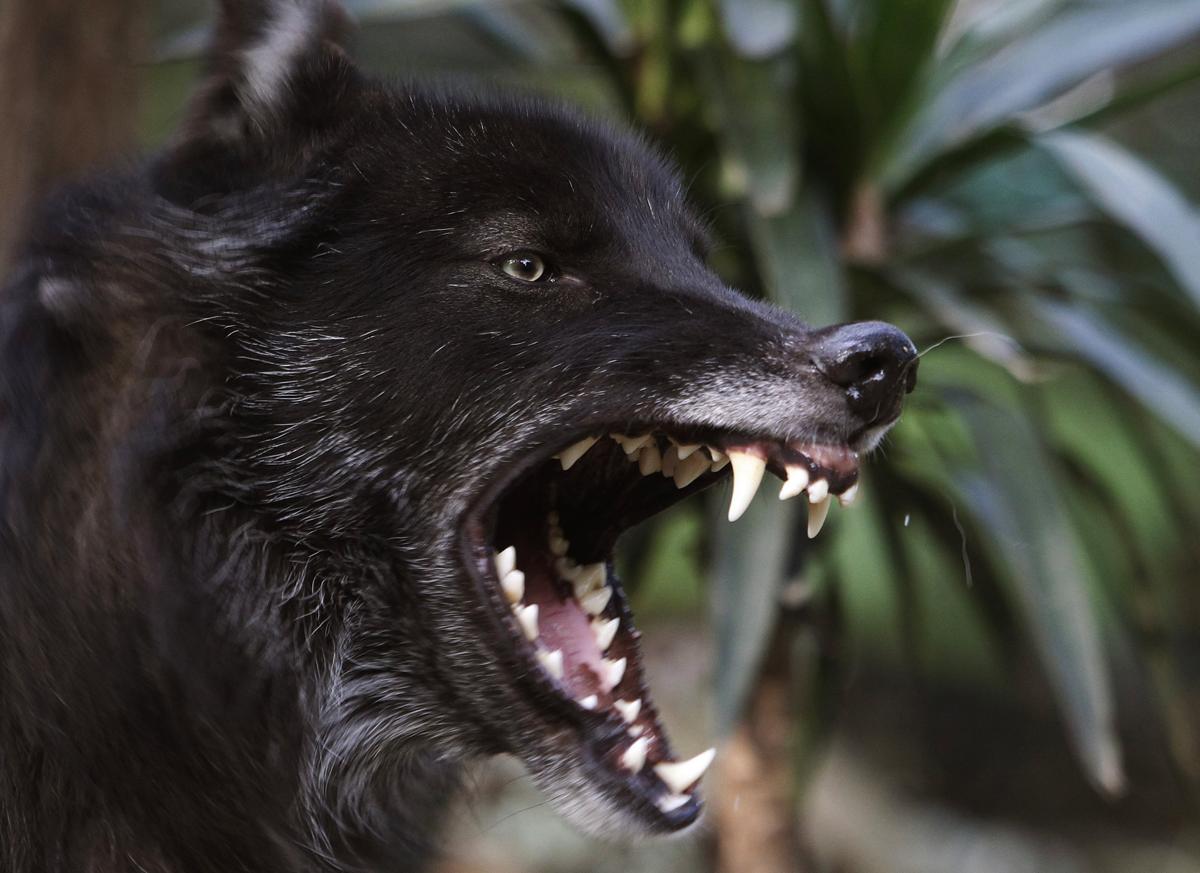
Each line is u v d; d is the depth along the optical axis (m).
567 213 5.05
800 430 4.83
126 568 4.61
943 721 15.92
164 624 4.62
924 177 8.30
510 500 5.59
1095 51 8.41
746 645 6.76
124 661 4.59
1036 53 8.55
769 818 8.45
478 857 10.34
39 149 7.29
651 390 4.86
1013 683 9.36
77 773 4.59
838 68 7.69
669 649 14.02
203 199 5.02
